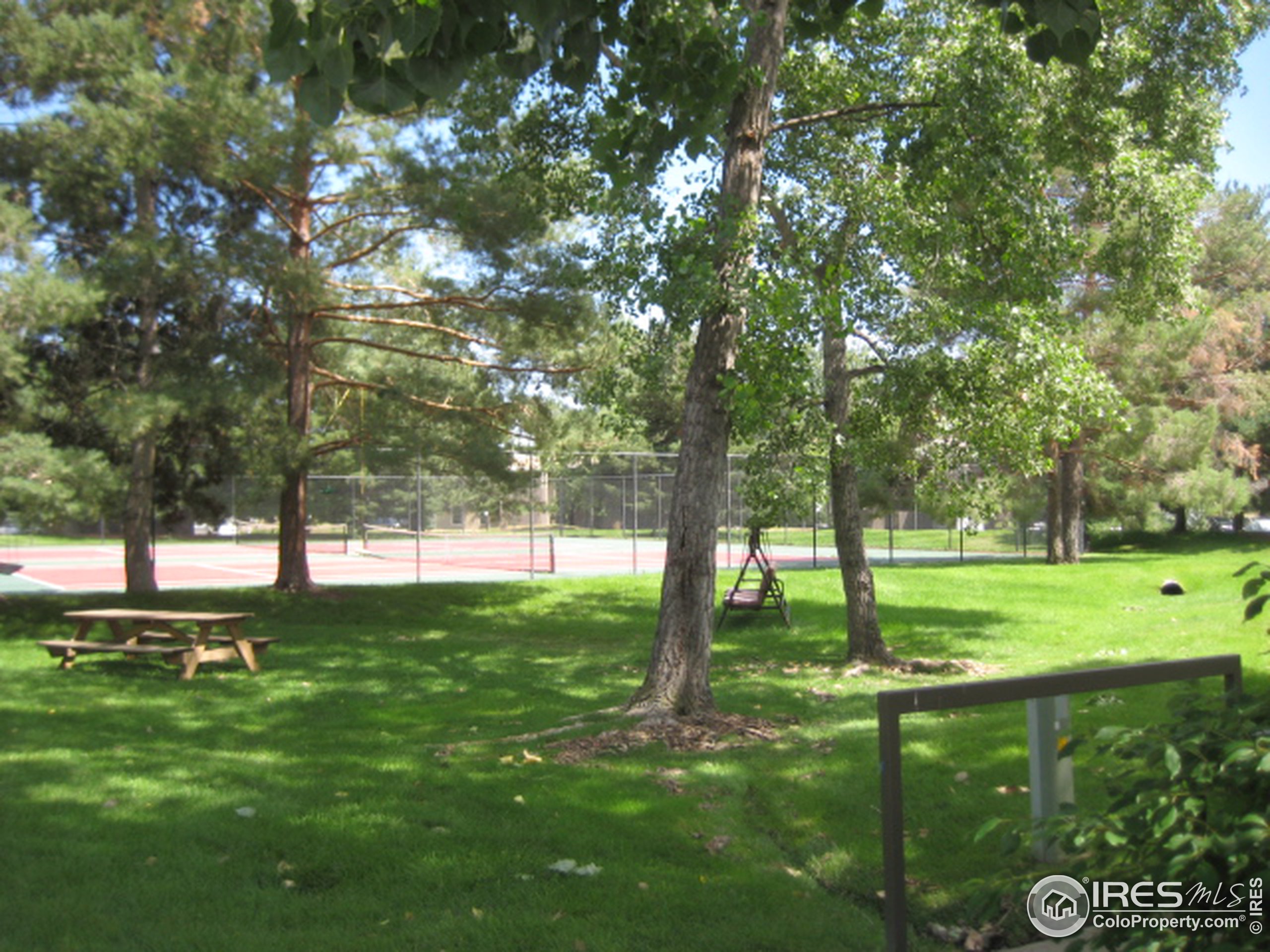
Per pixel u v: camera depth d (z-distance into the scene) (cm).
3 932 464
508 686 1217
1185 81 1328
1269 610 1373
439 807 654
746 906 493
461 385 2117
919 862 530
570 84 525
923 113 1225
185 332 1945
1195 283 3516
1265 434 4500
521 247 1847
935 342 1225
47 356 1916
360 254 1908
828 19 594
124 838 597
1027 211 1202
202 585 2630
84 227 1898
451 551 4009
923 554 3816
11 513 1546
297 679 1266
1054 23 429
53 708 1041
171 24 1667
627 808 647
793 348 953
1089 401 1206
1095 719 671
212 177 1702
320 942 452
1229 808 272
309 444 1911
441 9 425
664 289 973
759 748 830
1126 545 4134
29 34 1609
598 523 4472
